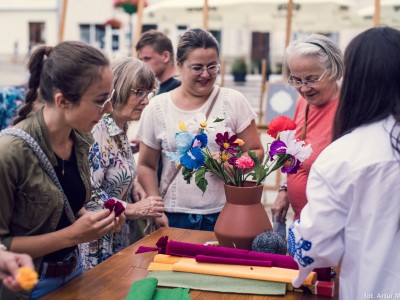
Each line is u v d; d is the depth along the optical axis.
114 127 2.47
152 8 10.59
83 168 1.94
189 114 2.69
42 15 15.62
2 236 1.74
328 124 2.42
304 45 2.34
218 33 18.03
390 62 1.59
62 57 1.71
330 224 1.60
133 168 2.57
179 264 1.94
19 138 1.72
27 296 1.84
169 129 2.70
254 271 1.89
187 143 2.06
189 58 2.60
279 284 1.84
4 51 15.60
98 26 15.67
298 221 1.73
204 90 2.65
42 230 1.80
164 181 2.75
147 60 3.77
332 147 1.64
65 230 1.76
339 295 1.71
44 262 1.90
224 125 2.65
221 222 2.10
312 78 2.35
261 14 10.09
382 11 9.07
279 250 2.01
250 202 2.08
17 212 1.77
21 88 4.07
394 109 1.60
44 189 1.75
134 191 2.77
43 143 1.77
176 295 1.75
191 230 2.48
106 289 1.82
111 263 2.05
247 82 14.27
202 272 1.91
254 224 2.06
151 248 2.18
